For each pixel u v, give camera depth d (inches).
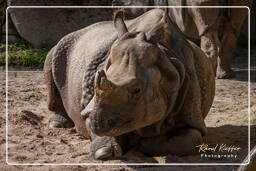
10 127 838.5
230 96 1096.2
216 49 1207.6
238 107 994.7
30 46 1640.0
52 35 1676.9
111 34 751.7
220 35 1256.2
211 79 770.8
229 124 877.8
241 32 1723.7
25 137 788.0
